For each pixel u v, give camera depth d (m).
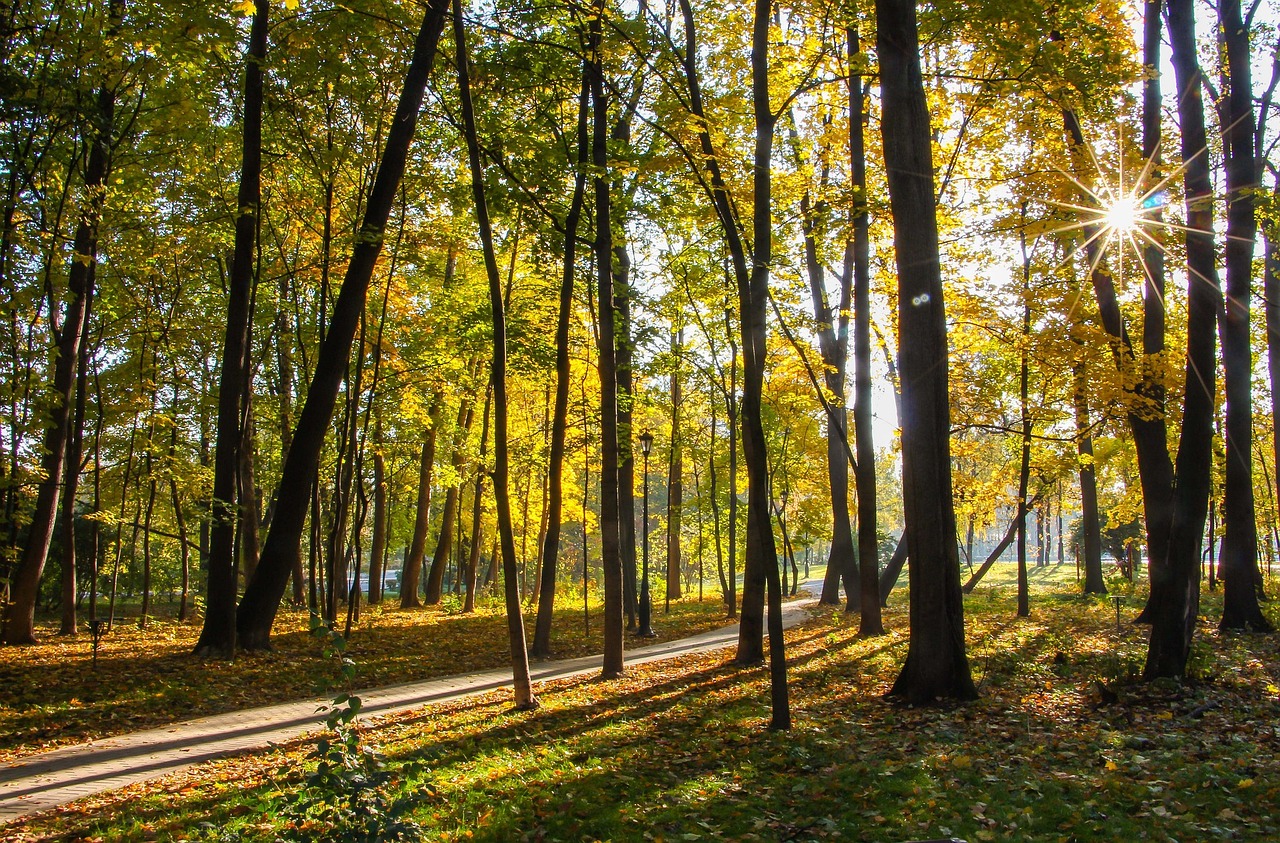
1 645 17.08
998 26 10.83
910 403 10.91
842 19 12.39
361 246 16.08
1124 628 16.89
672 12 17.02
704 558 44.81
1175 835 5.47
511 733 9.79
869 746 8.41
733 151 13.75
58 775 8.42
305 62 15.55
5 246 11.51
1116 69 11.02
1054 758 7.57
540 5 12.41
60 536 28.06
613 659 14.43
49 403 12.24
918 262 10.89
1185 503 10.93
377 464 29.91
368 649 17.73
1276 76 18.95
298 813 4.66
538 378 22.06
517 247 20.27
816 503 32.94
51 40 10.80
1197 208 12.12
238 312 15.70
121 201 15.44
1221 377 21.12
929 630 10.62
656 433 31.83
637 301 20.91
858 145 17.05
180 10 11.02
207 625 15.47
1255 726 8.45
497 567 43.47
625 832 5.90
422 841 4.70
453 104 16.34
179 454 23.47
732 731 9.34
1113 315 17.58
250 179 15.48
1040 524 63.03
